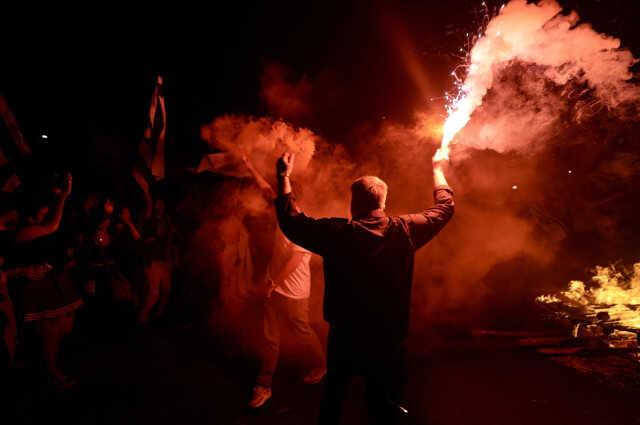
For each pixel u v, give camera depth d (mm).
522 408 3512
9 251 3850
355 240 2191
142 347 5055
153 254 5883
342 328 2246
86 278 5500
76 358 4719
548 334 5043
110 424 3430
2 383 4141
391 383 2254
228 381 4180
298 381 4121
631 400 3539
